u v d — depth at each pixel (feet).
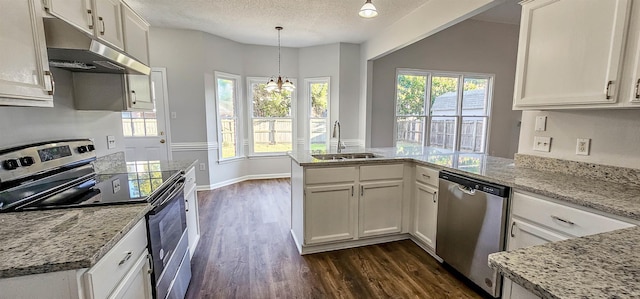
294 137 18.51
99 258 2.85
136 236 3.91
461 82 17.63
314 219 8.11
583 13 5.04
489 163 7.86
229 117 16.83
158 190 5.01
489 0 7.84
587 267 2.29
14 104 3.59
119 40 6.05
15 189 4.51
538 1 5.76
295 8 11.43
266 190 15.42
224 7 11.33
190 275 6.93
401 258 8.09
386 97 16.74
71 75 6.40
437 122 17.76
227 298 6.35
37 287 2.63
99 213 3.87
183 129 14.84
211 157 15.62
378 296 6.41
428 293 6.51
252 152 18.03
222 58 15.84
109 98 6.84
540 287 2.02
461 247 6.86
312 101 18.20
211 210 12.23
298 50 17.95
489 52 17.75
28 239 3.05
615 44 4.63
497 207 5.85
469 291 6.57
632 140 5.37
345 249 8.65
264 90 17.84
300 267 7.64
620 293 1.93
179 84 14.49
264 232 9.94
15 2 3.49
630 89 4.53
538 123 7.03
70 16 4.54
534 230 5.26
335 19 12.64
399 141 17.30
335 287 6.75
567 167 6.42
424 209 8.36
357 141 17.39
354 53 16.83
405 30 12.23
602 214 4.29
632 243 2.75
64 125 6.11
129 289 3.68
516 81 6.37
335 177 8.11
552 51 5.60
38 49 3.92
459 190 6.84
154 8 11.46
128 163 8.07
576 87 5.24
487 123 18.40
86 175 6.22
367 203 8.55
